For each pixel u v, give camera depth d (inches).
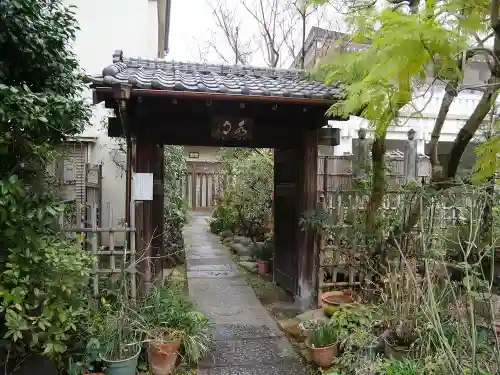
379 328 135.2
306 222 177.5
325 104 154.6
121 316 124.7
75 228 142.5
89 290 138.6
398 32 88.6
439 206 134.9
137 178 156.9
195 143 176.9
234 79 178.9
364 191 189.3
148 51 284.4
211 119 167.6
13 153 114.9
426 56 95.2
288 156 206.8
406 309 126.2
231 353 145.9
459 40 90.1
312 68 148.6
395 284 135.9
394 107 121.7
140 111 153.7
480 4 100.7
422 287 126.0
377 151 173.8
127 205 168.2
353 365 114.5
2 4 98.7
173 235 289.1
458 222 146.1
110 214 148.9
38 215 106.5
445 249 129.7
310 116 181.0
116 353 120.5
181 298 160.6
